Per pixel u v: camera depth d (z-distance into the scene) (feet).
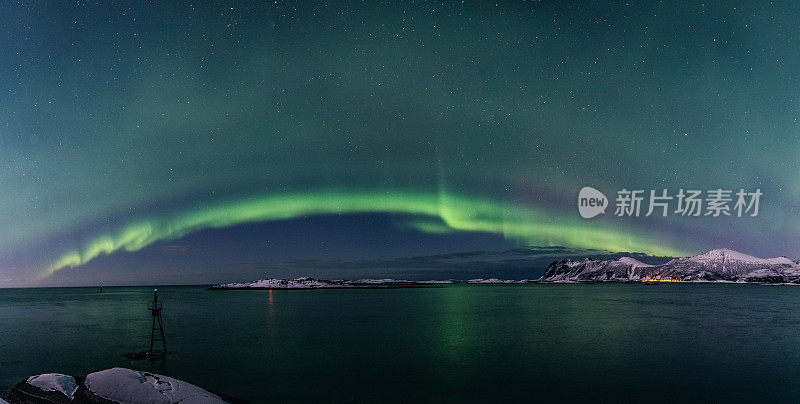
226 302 422.82
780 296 477.77
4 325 202.69
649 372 93.91
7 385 89.56
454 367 100.48
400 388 82.58
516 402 73.51
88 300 484.74
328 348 128.88
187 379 91.45
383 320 215.51
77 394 62.69
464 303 365.61
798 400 73.51
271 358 113.80
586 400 74.38
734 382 85.15
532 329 171.63
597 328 173.88
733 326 179.22
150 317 245.45
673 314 240.12
